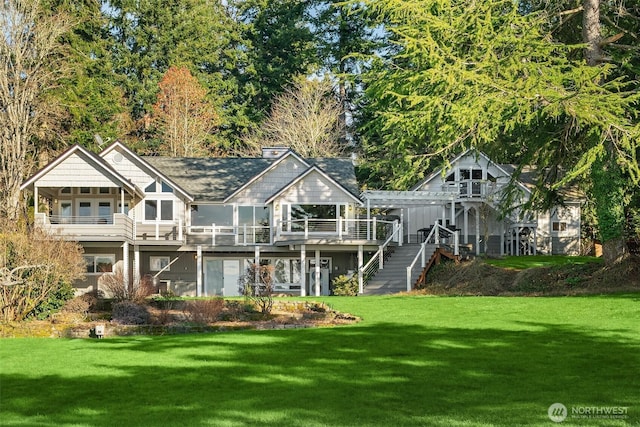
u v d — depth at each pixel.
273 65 68.75
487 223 48.03
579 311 21.97
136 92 64.25
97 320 26.30
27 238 27.00
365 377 13.60
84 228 37.66
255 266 30.94
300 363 15.23
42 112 46.78
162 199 42.44
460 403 11.53
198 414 11.33
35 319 26.50
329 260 43.47
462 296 30.36
